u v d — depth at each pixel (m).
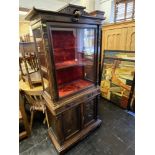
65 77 1.79
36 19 1.14
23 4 3.44
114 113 2.43
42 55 1.34
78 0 3.34
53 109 1.34
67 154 1.63
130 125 2.10
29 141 1.85
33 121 2.28
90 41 1.62
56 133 1.59
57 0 3.31
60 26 1.18
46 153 1.66
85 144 1.76
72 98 1.50
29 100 2.07
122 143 1.76
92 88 1.76
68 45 1.65
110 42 2.66
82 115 1.71
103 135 1.91
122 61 2.43
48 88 1.45
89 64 1.80
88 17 1.33
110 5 2.72
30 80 2.01
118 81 2.54
